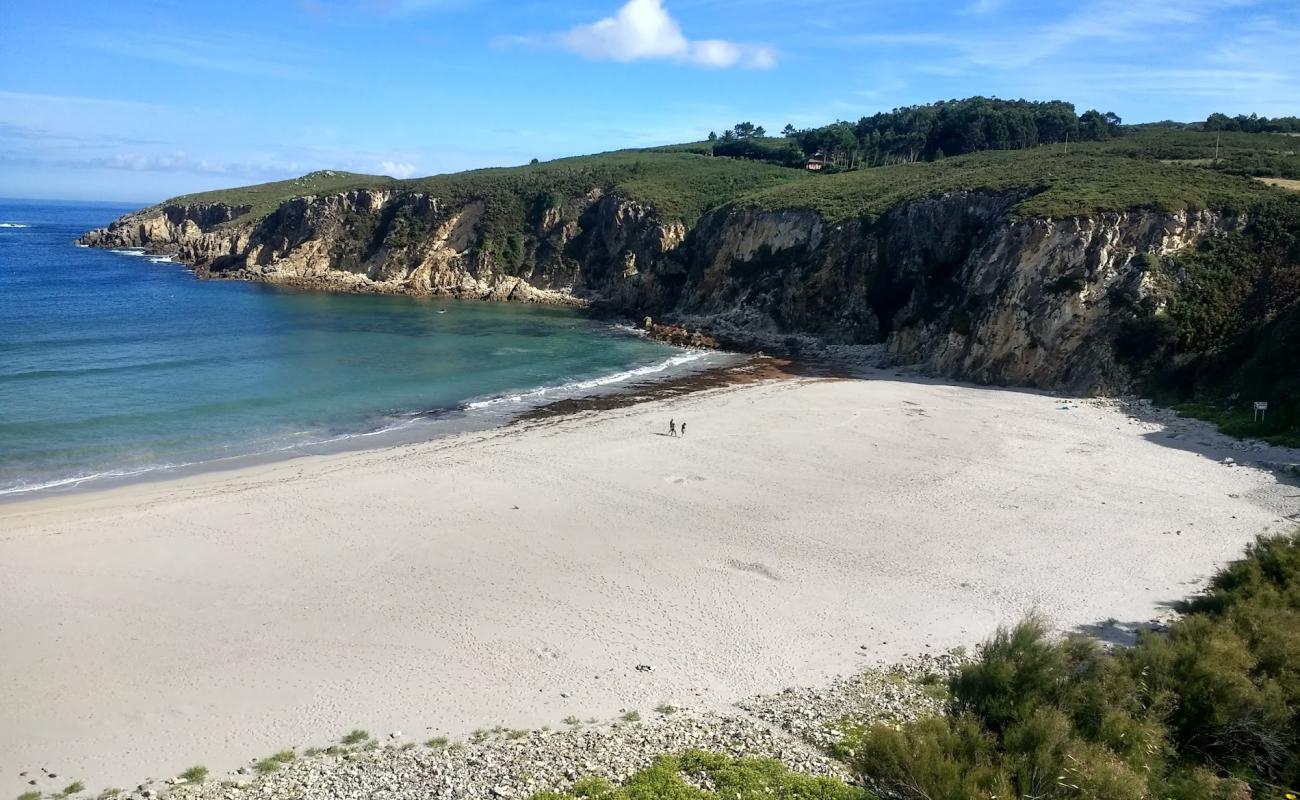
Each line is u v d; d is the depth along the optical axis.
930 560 25.36
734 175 114.44
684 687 18.17
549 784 14.28
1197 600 21.78
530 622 21.12
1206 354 47.12
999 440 39.75
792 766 14.73
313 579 23.38
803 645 20.09
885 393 51.09
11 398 43.38
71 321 69.00
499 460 35.41
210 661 19.02
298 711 17.16
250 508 28.86
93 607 21.39
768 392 51.16
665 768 14.56
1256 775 14.98
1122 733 15.17
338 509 28.95
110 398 44.41
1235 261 51.06
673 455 36.66
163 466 34.09
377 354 61.88
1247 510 29.61
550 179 114.94
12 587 22.34
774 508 30.00
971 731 15.23
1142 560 25.31
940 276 65.69
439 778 14.59
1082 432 41.34
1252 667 16.98
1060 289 53.16
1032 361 53.12
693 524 28.28
